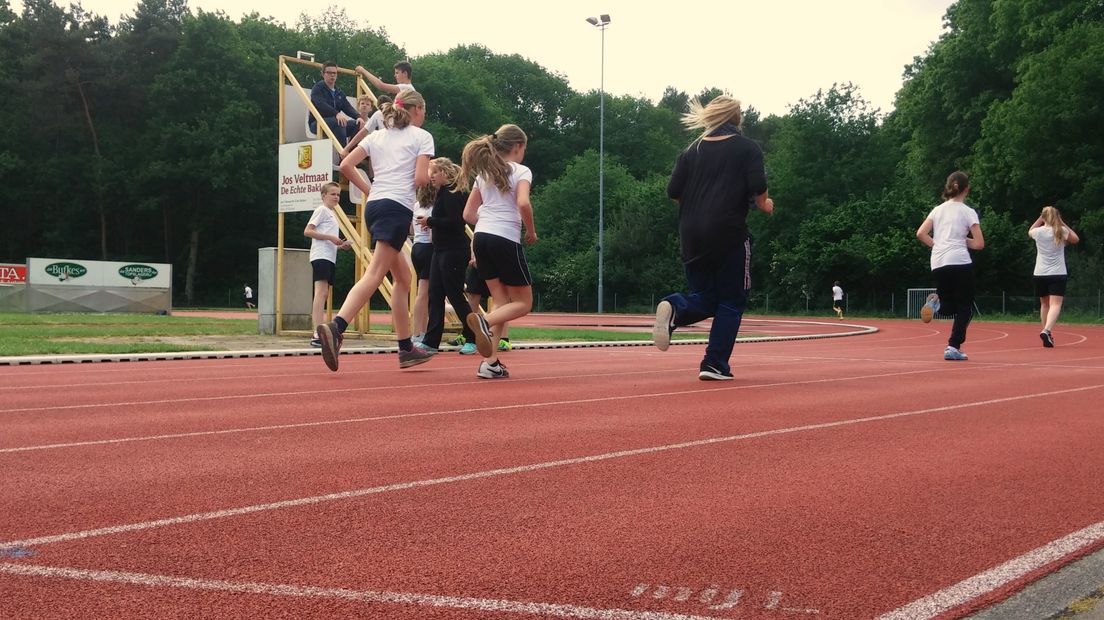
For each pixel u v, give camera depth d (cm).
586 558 259
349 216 1653
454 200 1021
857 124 5534
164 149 5900
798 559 259
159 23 6047
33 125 5950
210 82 5981
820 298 4966
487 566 250
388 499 333
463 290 1058
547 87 8781
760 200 779
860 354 1288
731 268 791
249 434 485
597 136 8269
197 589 228
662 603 220
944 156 5294
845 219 4938
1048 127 4206
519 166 810
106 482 361
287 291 1605
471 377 838
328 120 1622
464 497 337
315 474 379
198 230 6238
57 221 6141
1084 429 516
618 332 1911
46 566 246
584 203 6469
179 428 507
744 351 1367
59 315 2939
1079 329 2748
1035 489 355
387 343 1374
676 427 515
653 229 5788
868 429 511
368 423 528
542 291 6059
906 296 4681
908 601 223
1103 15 4397
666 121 8712
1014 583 237
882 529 293
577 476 376
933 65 5281
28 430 499
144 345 1223
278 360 1075
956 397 679
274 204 6209
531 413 575
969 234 1137
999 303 4256
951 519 307
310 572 243
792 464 405
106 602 217
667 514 312
